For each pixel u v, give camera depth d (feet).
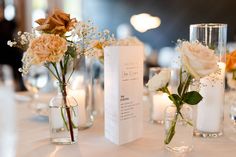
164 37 10.82
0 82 5.36
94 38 1.97
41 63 1.69
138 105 1.97
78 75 2.63
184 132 1.77
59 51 1.66
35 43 1.66
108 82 1.94
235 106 2.43
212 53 1.59
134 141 1.94
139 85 1.96
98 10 12.34
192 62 1.54
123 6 11.66
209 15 9.72
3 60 6.21
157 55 9.53
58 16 1.74
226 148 1.81
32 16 10.61
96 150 1.78
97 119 2.55
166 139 1.78
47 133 2.13
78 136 2.06
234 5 9.12
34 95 3.43
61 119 1.90
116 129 1.87
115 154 1.72
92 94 2.58
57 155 1.71
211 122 2.02
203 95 2.01
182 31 10.41
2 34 6.64
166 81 1.70
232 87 2.92
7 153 1.74
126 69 1.87
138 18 6.01
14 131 2.19
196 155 1.70
